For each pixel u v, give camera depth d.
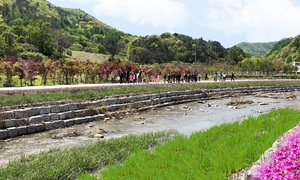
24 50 89.25
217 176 10.54
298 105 44.66
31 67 43.16
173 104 43.25
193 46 150.50
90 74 51.97
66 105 26.84
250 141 15.73
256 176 8.02
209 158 13.02
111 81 54.94
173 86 49.53
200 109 39.12
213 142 16.72
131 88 40.94
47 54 101.19
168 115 33.62
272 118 24.61
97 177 12.78
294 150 7.43
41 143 19.88
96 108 29.81
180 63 122.62
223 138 16.58
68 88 34.09
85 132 23.42
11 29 102.94
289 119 23.28
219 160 12.34
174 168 12.38
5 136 20.80
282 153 7.62
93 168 14.44
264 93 66.75
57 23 172.00
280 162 7.23
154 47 138.62
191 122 29.66
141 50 129.88
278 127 18.72
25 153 17.41
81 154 15.62
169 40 149.12
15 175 12.64
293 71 145.00
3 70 40.91
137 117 31.14
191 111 37.38
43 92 30.72
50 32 124.44
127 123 27.88
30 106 24.69
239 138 16.73
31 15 168.00
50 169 13.28
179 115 33.88
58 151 16.70
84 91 33.62
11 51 77.75
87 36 176.75
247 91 64.44
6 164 14.77
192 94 49.72
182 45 148.75
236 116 34.25
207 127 27.19
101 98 32.50
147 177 11.34
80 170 13.72
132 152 16.70
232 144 15.95
